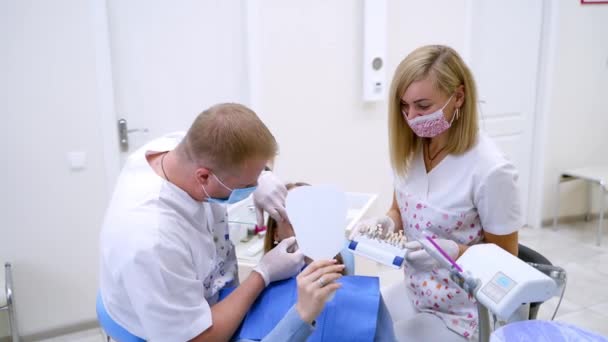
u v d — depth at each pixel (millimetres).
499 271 812
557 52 3447
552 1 3344
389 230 1313
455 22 3070
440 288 1361
